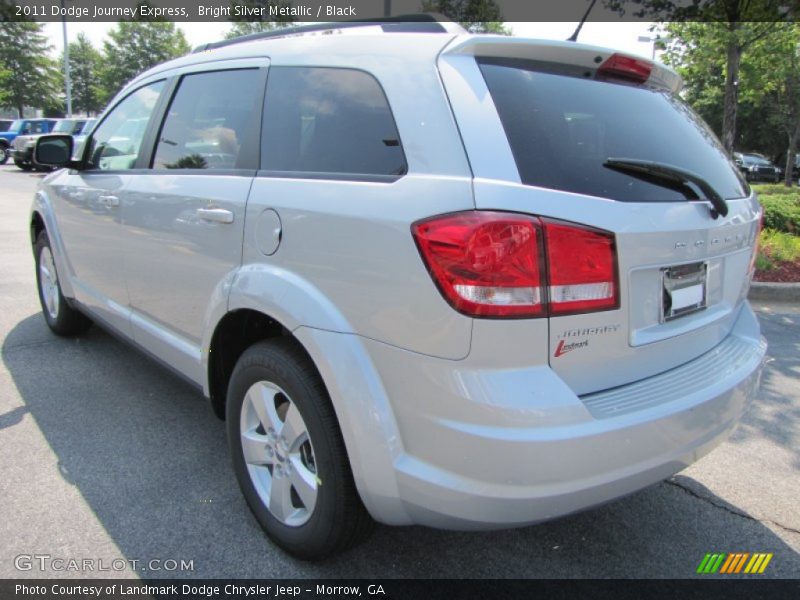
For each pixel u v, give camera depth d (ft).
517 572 7.88
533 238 5.69
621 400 6.35
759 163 100.48
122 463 9.98
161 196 9.66
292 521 7.74
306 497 7.40
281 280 7.22
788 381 14.37
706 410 6.83
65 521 8.46
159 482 9.48
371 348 6.41
